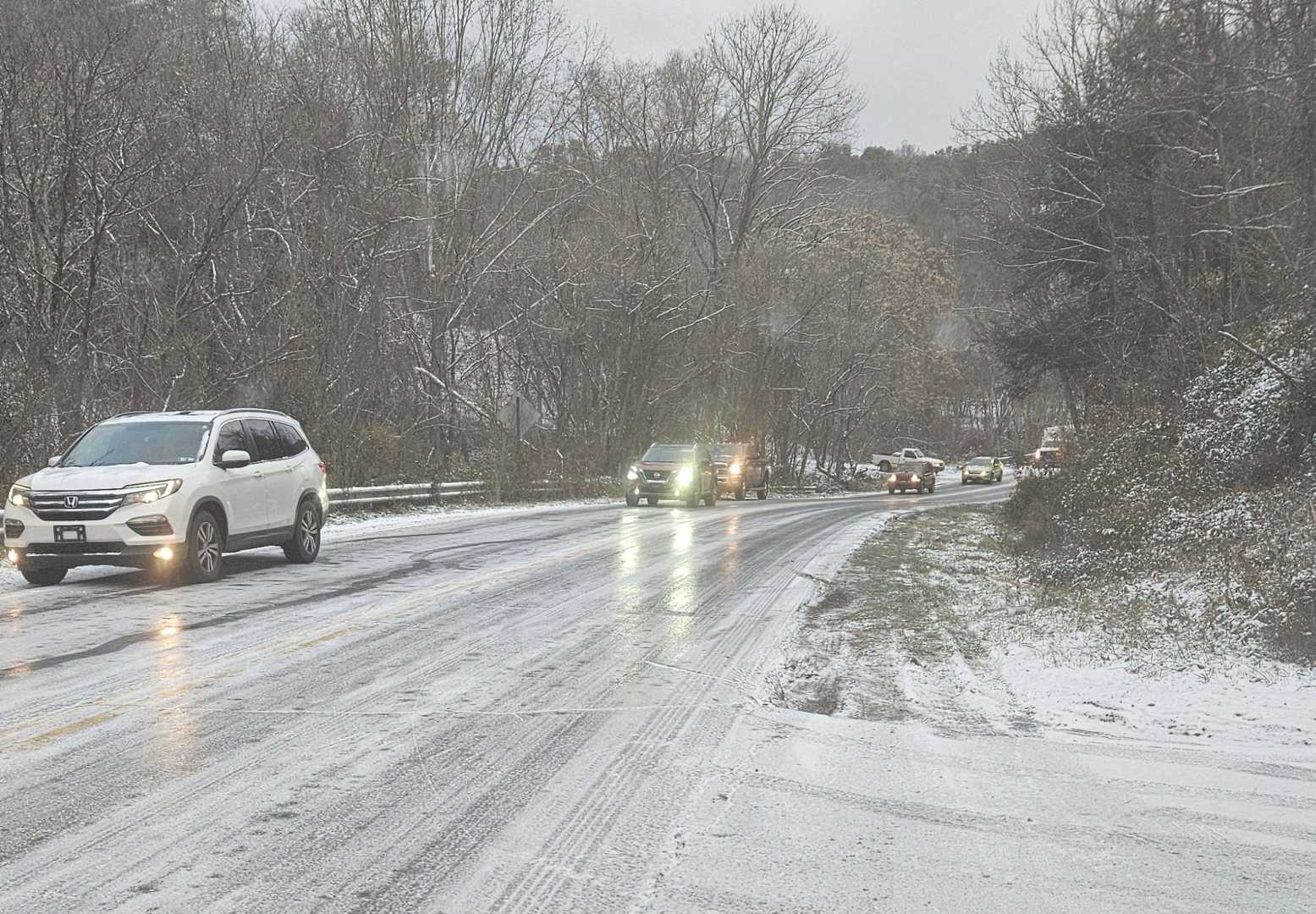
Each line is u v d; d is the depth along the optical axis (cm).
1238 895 408
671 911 387
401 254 3419
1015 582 1555
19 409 1922
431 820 477
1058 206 2912
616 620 1069
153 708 669
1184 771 576
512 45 3881
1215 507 1486
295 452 1538
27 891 393
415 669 805
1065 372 3175
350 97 3388
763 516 2853
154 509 1232
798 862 434
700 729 652
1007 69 2973
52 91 2286
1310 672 832
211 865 421
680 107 5084
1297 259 1823
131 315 2652
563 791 521
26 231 2400
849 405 6181
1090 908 394
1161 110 2048
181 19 2912
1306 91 1634
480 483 3253
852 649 951
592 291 4194
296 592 1210
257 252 2992
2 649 856
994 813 500
